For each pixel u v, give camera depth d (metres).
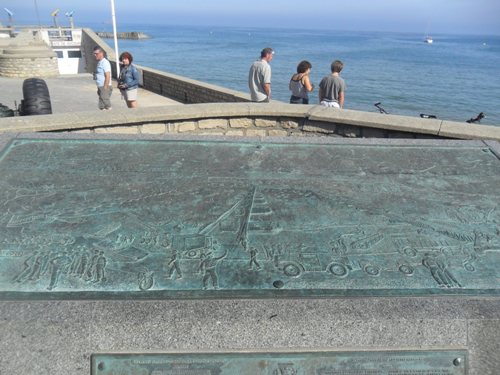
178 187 2.87
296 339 1.90
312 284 2.02
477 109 26.52
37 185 2.82
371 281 2.05
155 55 64.94
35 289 1.93
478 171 3.21
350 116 5.26
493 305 1.96
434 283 2.05
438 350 1.93
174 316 1.87
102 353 1.85
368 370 1.93
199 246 2.26
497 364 1.99
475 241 2.37
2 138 3.47
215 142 3.60
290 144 3.61
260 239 2.33
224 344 1.89
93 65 25.77
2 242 2.23
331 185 2.96
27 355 1.84
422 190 2.93
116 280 2.00
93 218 2.48
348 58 65.94
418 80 40.34
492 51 111.31
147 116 5.23
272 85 31.97
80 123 4.93
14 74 19.62
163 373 1.88
